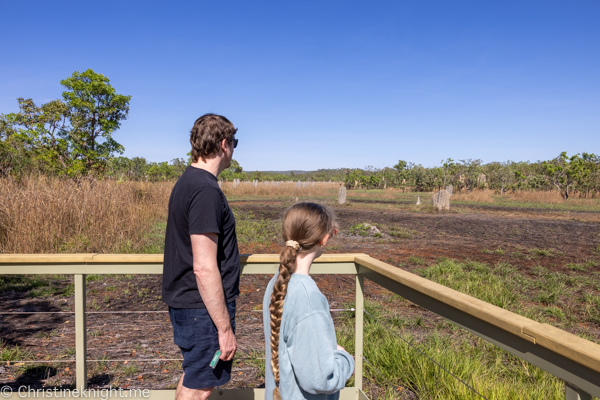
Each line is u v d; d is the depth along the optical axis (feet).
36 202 23.57
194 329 5.13
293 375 3.78
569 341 2.65
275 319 3.84
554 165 111.55
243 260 6.09
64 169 44.68
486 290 17.21
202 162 5.27
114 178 44.62
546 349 2.90
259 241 31.22
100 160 48.98
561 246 31.27
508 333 3.30
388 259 24.99
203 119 5.26
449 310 4.14
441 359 9.33
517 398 7.84
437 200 66.33
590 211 68.44
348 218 51.24
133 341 11.57
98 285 18.03
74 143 46.80
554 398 7.95
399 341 10.39
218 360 5.06
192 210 4.85
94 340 11.60
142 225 30.40
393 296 16.76
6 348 10.65
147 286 17.98
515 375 9.43
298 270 4.10
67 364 9.93
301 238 4.00
